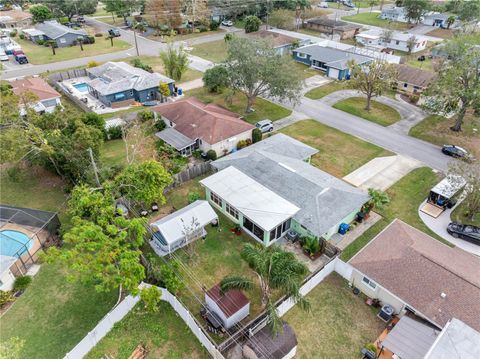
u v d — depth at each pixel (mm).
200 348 23344
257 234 31594
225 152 44719
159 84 59344
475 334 21234
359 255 27688
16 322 24859
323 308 26219
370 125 52406
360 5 144500
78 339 23812
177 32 99500
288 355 22344
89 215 28594
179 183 38875
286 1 105562
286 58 51031
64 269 28641
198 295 26891
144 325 24625
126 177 31828
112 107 57250
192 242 31438
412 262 25797
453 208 36375
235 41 51000
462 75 47000
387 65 54812
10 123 36562
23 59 74625
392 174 41250
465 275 24688
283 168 36031
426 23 112375
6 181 39719
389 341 22141
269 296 24922
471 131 50562
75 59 78438
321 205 31969
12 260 27062
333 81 68875
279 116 54656
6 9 125812
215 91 62500
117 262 24562
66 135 38344
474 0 110062
